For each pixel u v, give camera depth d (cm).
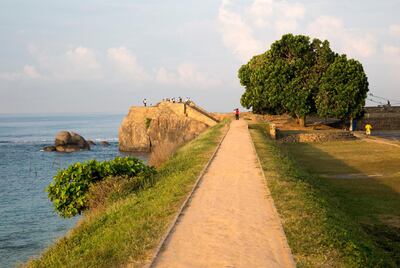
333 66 5816
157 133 7519
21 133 15438
